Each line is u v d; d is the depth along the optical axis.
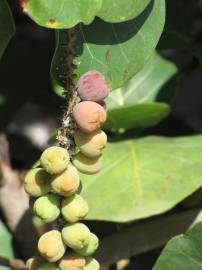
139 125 0.41
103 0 0.29
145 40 0.31
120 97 0.43
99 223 0.40
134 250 0.38
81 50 0.30
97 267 0.30
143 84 0.44
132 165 0.38
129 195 0.36
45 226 0.41
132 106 0.39
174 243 0.33
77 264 0.29
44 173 0.28
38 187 0.28
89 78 0.28
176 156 0.38
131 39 0.31
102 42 0.30
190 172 0.37
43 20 0.28
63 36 0.29
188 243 0.33
